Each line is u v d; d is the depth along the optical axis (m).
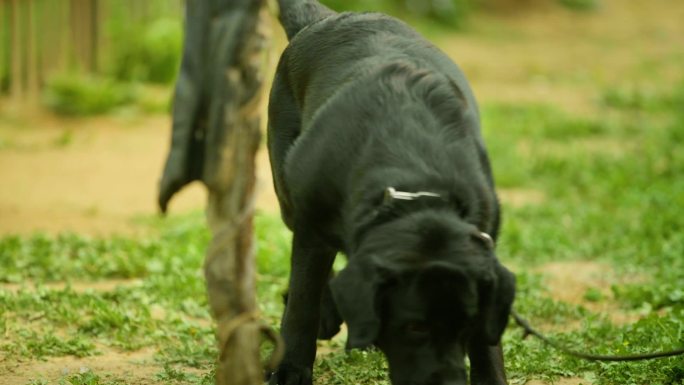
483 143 8.79
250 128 6.97
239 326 7.03
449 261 7.20
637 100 28.75
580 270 14.59
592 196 19.20
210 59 6.88
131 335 11.32
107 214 17.44
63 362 10.59
